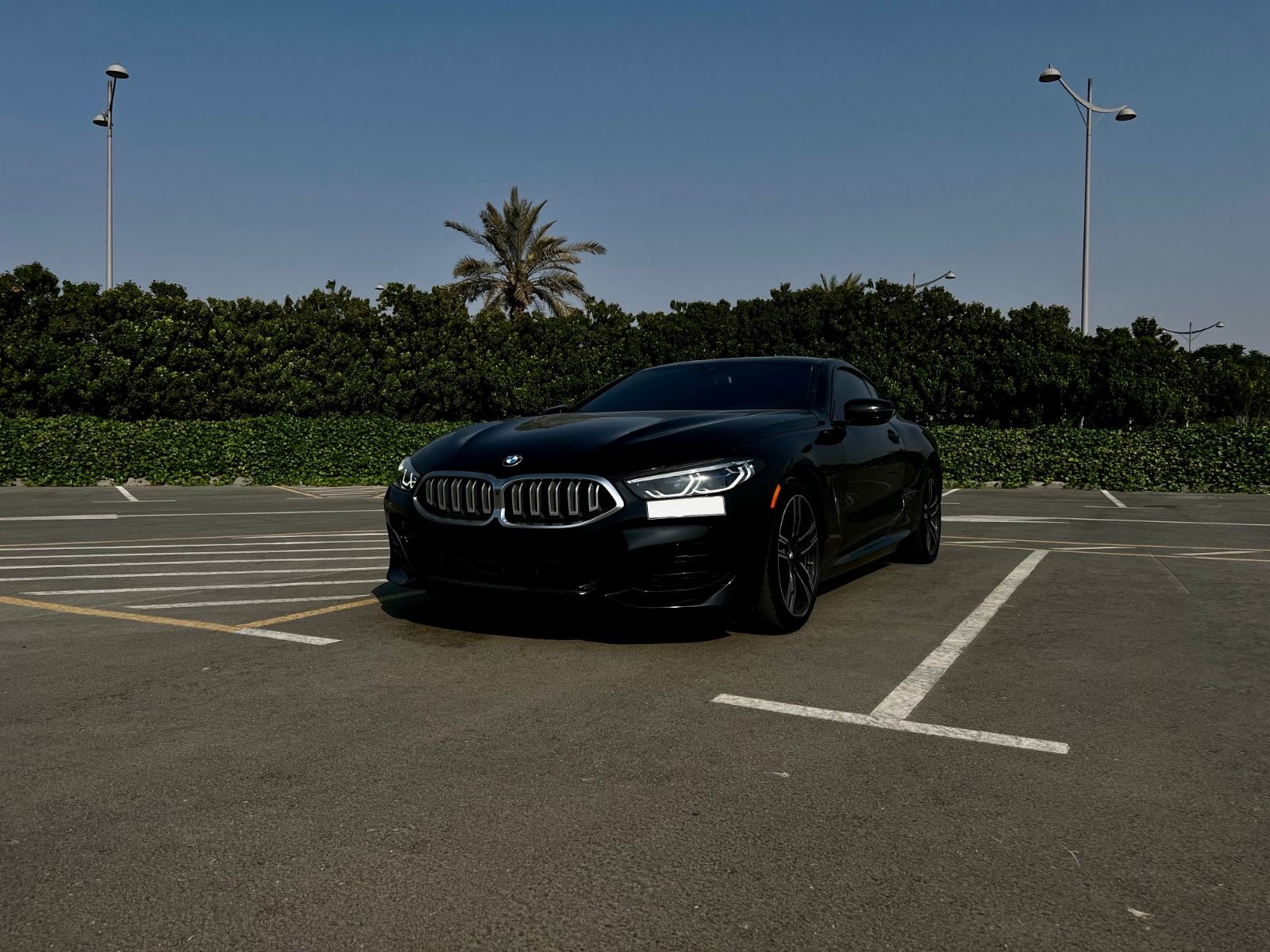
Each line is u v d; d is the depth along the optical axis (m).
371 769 2.73
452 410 23.38
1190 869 2.15
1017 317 21.70
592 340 23.55
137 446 18.62
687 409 5.32
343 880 2.09
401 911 1.96
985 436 18.16
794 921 1.93
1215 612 4.97
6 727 3.10
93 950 1.82
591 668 3.80
